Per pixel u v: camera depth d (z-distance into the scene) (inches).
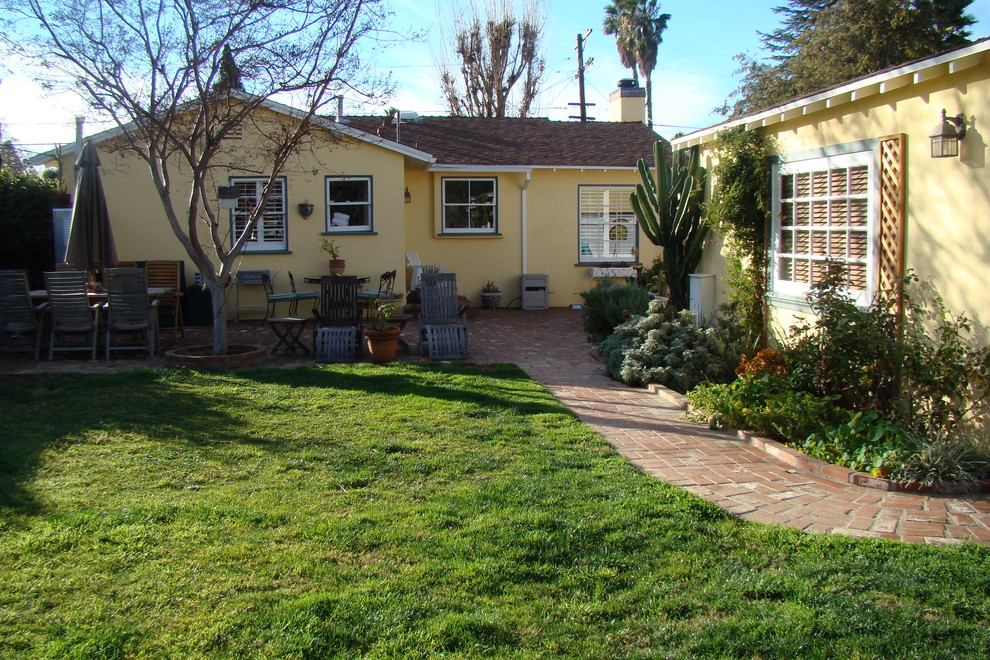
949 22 753.0
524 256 700.7
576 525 171.6
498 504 186.2
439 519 174.9
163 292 446.0
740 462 231.0
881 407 254.2
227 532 166.6
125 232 554.9
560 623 131.1
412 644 123.5
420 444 239.8
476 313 650.8
